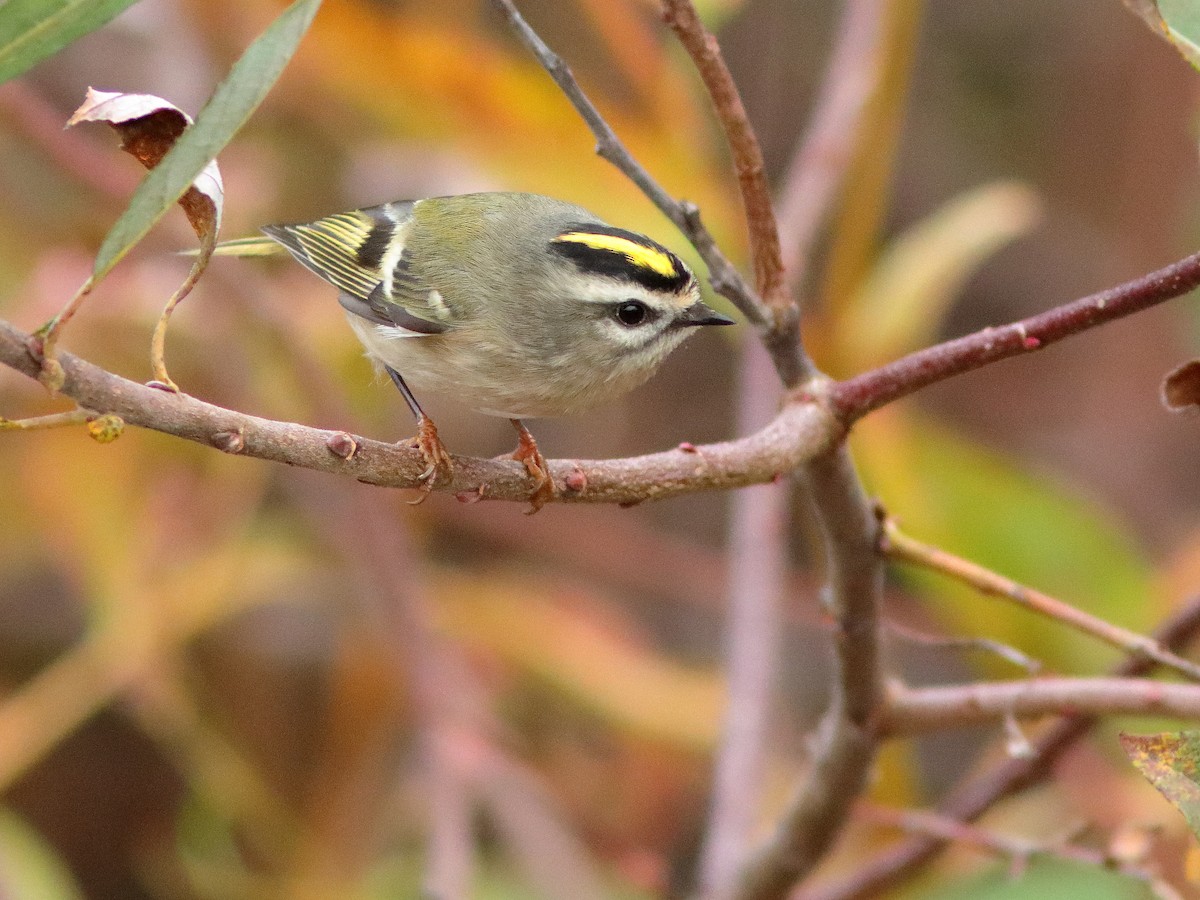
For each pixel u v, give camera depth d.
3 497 10.89
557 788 10.55
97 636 10.01
